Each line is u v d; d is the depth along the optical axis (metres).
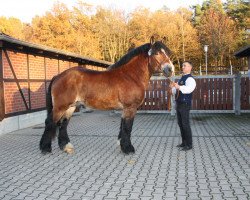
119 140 7.11
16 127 10.20
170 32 43.97
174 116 13.27
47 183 4.87
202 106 13.95
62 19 40.44
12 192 4.51
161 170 5.41
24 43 9.66
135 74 6.35
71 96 6.43
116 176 5.14
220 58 44.03
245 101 13.58
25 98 10.95
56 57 13.62
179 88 6.49
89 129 10.22
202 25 45.97
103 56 44.34
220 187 4.51
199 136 8.44
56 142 7.96
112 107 6.39
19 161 6.23
